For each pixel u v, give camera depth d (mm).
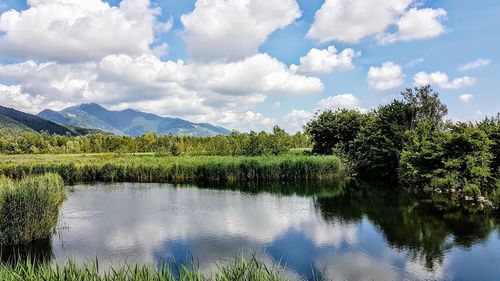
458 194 28594
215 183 41031
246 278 7781
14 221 17078
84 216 23594
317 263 14531
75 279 7434
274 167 42250
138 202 28828
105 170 45062
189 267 14055
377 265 14227
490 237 17484
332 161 43188
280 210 25109
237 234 18969
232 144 57969
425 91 41812
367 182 40469
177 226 20766
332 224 20844
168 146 69188
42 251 16250
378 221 21281
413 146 34875
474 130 28812
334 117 55906
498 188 25953
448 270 13633
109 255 15719
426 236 17953
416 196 29766
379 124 43531
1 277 7461
